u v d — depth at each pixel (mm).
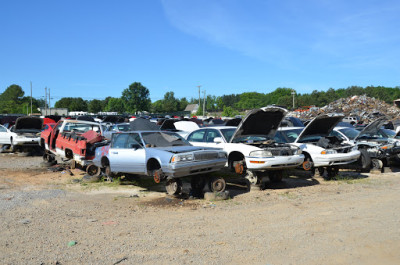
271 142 9594
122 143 8984
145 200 7688
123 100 105562
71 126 12953
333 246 4645
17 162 14336
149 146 8195
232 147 9156
